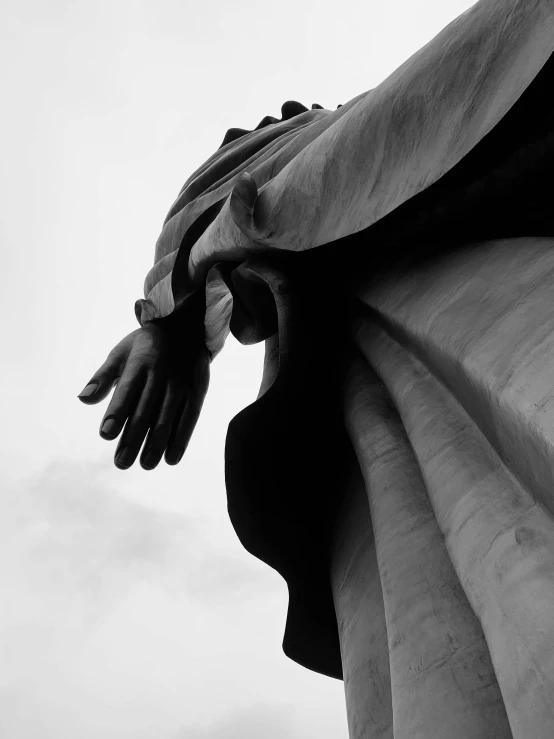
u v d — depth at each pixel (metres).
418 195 8.25
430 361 6.74
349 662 8.24
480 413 5.45
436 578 6.30
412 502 7.21
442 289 6.93
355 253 10.07
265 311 12.38
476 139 6.78
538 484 4.58
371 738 7.34
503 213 8.23
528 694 4.06
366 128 7.95
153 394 14.33
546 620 4.14
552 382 4.29
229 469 10.18
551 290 5.19
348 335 10.46
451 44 7.14
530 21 6.43
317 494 10.57
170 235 15.14
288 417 10.48
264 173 12.22
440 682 5.54
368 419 8.81
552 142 7.23
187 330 15.34
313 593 10.13
